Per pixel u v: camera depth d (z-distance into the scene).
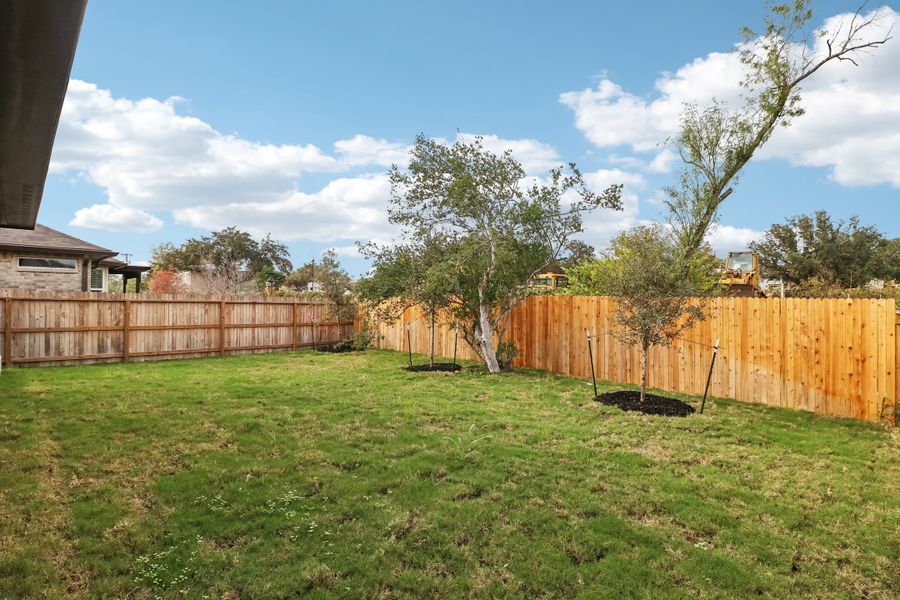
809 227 32.34
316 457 4.87
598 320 10.32
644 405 7.34
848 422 6.90
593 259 14.19
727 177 10.42
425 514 3.66
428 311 11.68
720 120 10.41
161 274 31.11
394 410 6.93
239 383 8.96
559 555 3.13
